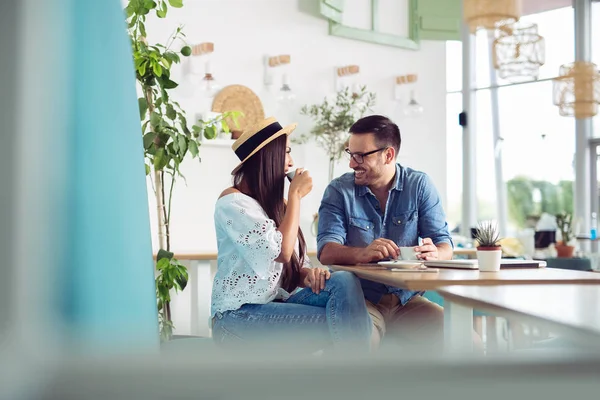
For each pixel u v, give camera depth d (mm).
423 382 185
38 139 237
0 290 209
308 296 2260
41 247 230
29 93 232
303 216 6086
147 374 177
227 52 5766
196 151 3439
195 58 5504
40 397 171
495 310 1120
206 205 5582
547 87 7402
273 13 6031
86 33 539
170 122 5406
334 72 6395
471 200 7605
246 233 2209
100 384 175
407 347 211
